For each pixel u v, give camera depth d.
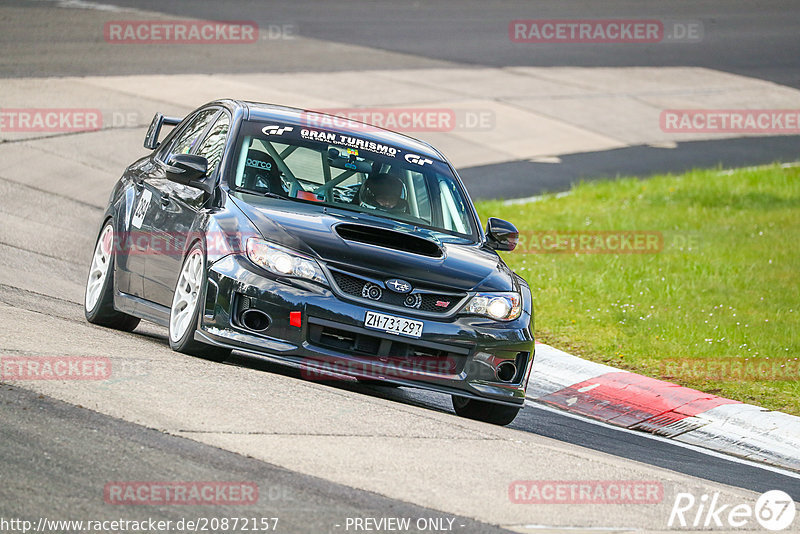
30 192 53.97
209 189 28.41
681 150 85.94
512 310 27.36
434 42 109.62
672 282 49.81
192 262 27.28
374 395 28.94
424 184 30.55
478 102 88.88
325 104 80.12
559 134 85.06
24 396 21.36
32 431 19.48
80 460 18.41
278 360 25.42
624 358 38.44
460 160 74.62
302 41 102.00
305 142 30.28
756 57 119.06
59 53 84.19
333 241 26.41
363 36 108.44
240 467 19.00
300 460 19.83
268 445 20.38
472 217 30.91
